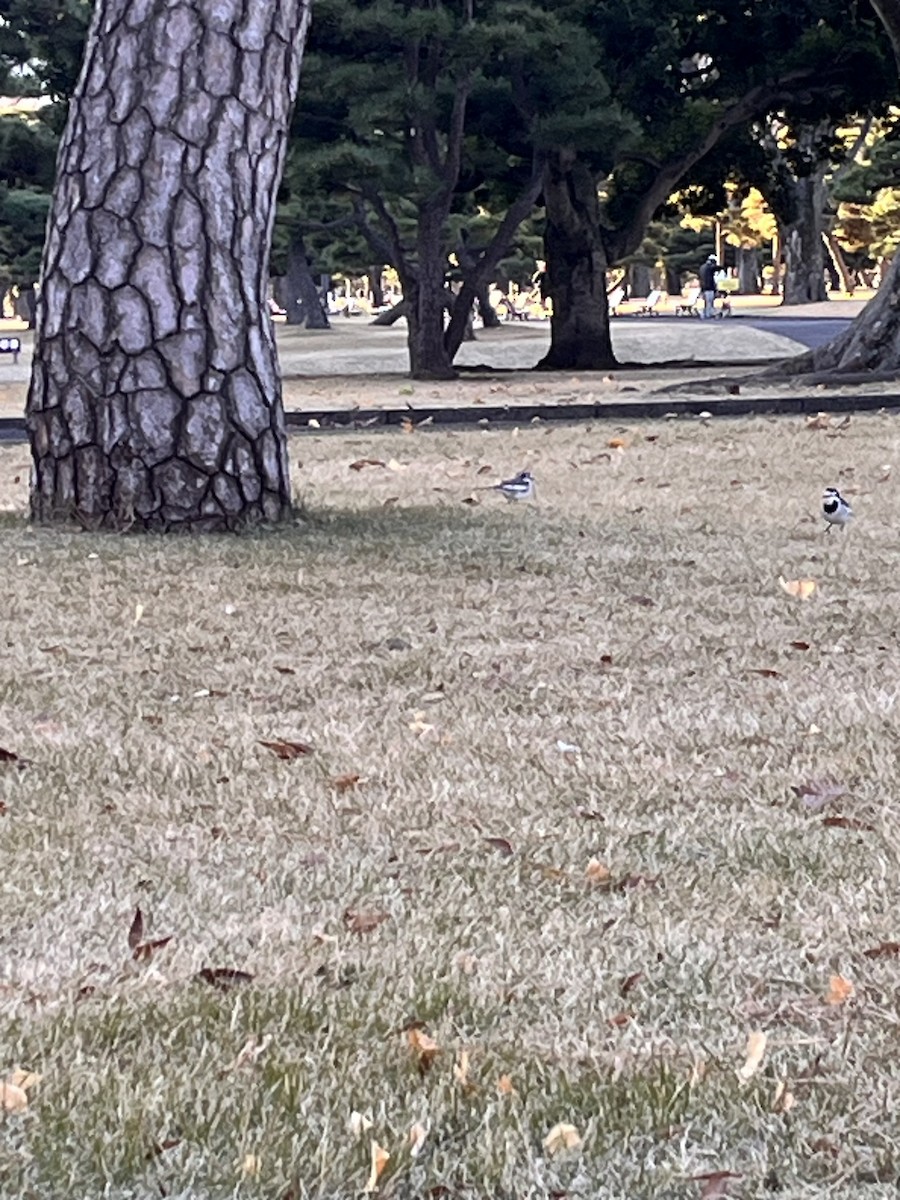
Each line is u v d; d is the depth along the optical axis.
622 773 4.89
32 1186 2.63
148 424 9.66
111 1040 3.13
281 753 5.11
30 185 44.75
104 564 8.51
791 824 4.42
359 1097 2.90
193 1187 2.64
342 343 47.97
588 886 3.97
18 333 72.06
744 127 37.22
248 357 9.86
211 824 4.45
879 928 3.66
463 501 11.23
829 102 35.28
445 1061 3.04
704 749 5.15
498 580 8.09
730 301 90.19
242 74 9.76
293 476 13.05
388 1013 3.24
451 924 3.72
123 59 9.66
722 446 14.47
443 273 31.25
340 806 4.59
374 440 16.00
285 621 7.12
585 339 35.31
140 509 9.70
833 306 65.06
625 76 34.06
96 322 9.70
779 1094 2.88
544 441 15.41
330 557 8.74
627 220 36.28
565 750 5.11
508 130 32.56
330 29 29.86
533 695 5.85
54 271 9.87
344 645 6.66
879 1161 2.71
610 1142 2.77
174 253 9.66
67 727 5.43
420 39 29.05
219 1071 2.99
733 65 34.06
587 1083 2.95
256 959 3.52
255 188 9.89
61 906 3.82
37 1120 2.80
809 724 5.41
